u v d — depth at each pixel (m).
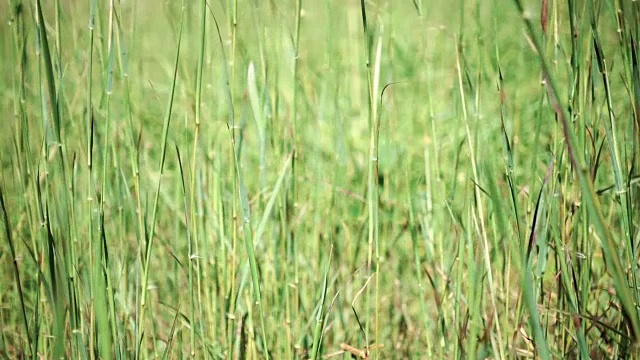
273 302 3.30
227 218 3.31
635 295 2.42
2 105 3.53
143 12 4.20
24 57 2.67
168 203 3.58
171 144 4.29
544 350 2.27
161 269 3.61
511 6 5.21
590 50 2.47
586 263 2.59
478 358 2.65
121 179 2.88
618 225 3.37
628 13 2.33
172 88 2.43
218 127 3.33
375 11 2.73
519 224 2.42
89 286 2.85
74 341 2.67
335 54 3.80
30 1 2.58
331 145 3.99
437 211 3.27
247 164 4.31
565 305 2.71
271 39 3.06
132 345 3.05
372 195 2.59
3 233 3.36
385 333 3.50
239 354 2.94
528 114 4.50
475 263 2.69
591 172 2.58
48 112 2.59
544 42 2.45
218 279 3.12
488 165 2.38
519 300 2.57
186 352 3.27
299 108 3.90
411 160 3.81
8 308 3.27
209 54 3.32
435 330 3.38
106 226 3.58
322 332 2.76
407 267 3.62
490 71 4.21
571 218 2.70
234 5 2.48
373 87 2.47
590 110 2.57
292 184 3.01
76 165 3.12
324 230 3.56
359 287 3.52
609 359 2.79
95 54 3.63
